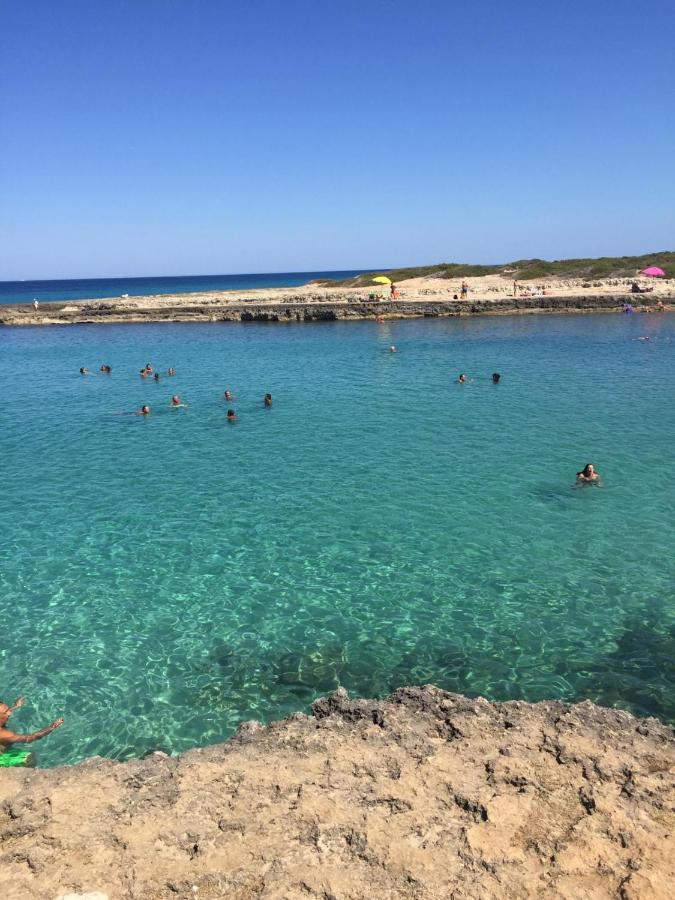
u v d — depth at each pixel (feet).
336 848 19.31
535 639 35.96
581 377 109.09
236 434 80.64
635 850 18.66
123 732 29.81
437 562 45.24
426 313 207.51
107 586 43.19
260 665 34.58
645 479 59.88
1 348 172.76
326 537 49.78
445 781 22.02
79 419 90.94
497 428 79.36
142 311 227.61
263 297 256.11
